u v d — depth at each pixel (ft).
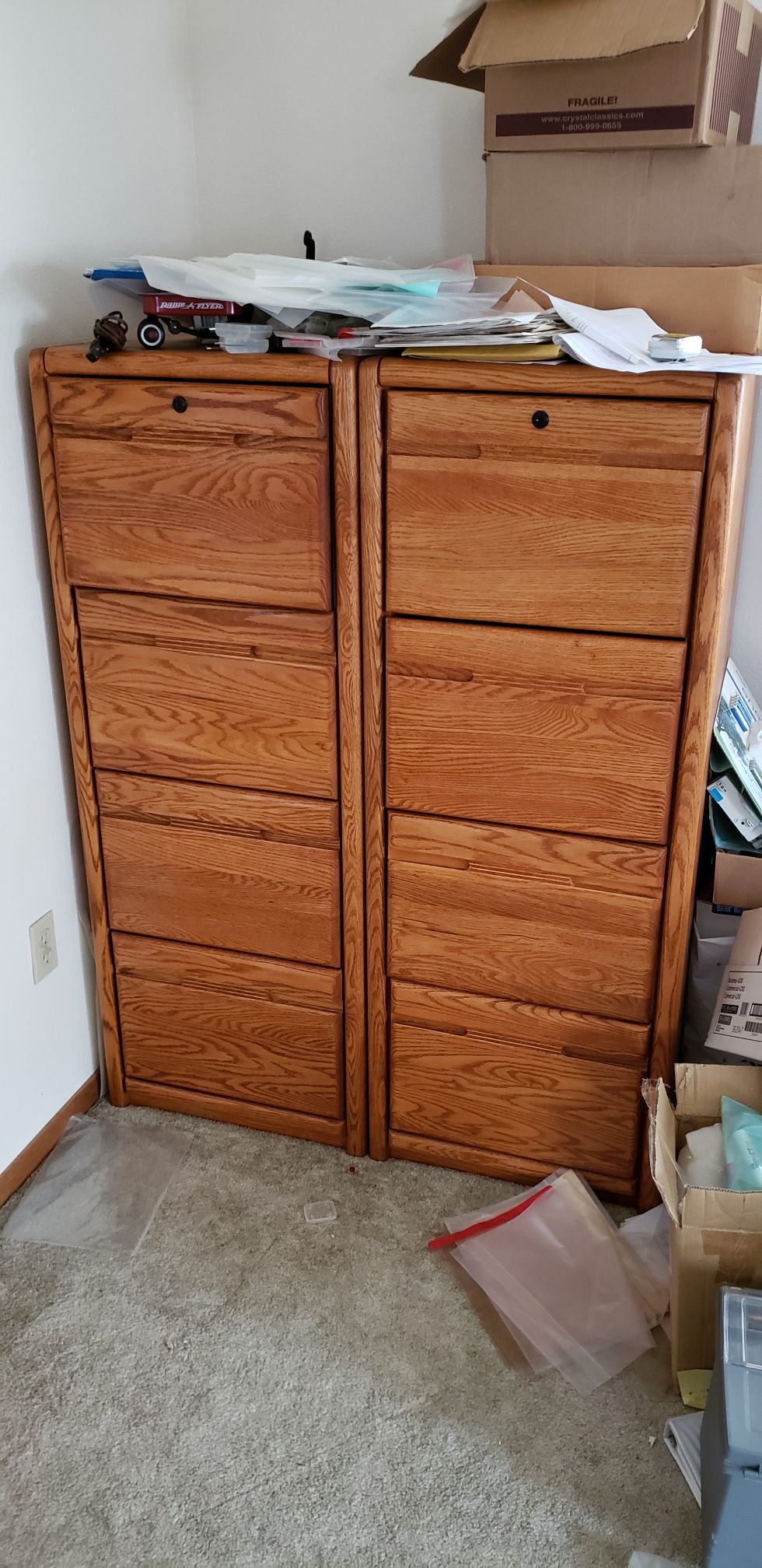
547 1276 5.63
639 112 4.91
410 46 6.22
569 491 4.88
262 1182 6.31
